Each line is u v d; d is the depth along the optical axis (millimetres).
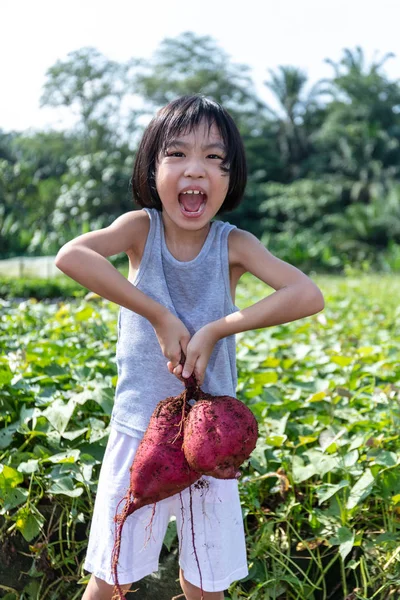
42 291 13688
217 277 2008
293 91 46156
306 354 3857
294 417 3035
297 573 2322
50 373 3045
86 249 1854
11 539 2373
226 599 2227
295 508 2398
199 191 1907
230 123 1969
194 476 1781
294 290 1897
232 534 1974
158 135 1958
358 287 9930
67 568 2348
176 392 1968
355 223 31203
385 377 3605
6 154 56938
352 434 2861
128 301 1832
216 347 2006
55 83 49281
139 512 1945
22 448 2588
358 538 2260
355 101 42906
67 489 2295
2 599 2330
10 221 24453
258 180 44312
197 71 49156
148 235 2023
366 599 2182
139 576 1960
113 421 2020
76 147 49750
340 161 41562
